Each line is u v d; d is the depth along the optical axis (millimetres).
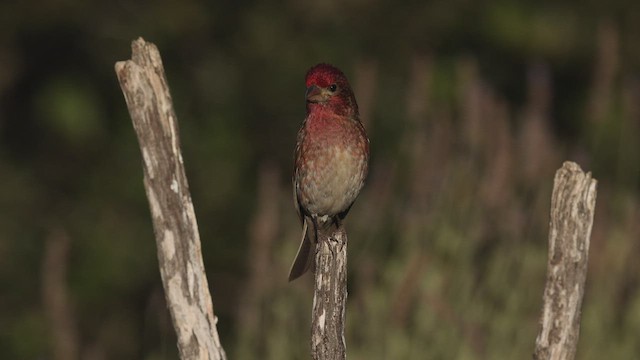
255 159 16844
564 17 17531
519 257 11117
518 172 11836
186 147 16672
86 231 16438
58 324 10836
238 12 17484
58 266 10859
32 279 16250
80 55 17188
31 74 17125
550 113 17359
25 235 16453
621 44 17156
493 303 10820
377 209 12211
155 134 5887
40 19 17109
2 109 17016
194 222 5953
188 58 17266
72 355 10836
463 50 17562
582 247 6531
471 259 10930
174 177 5914
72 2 17156
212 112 16984
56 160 16938
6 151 16969
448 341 10461
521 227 11297
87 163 16922
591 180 6555
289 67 17203
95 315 15977
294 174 9836
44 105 16984
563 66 17578
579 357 10688
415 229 11094
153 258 16406
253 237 11172
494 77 17469
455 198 11352
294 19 17484
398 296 10602
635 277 11461
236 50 17344
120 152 16922
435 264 10781
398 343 10406
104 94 17156
